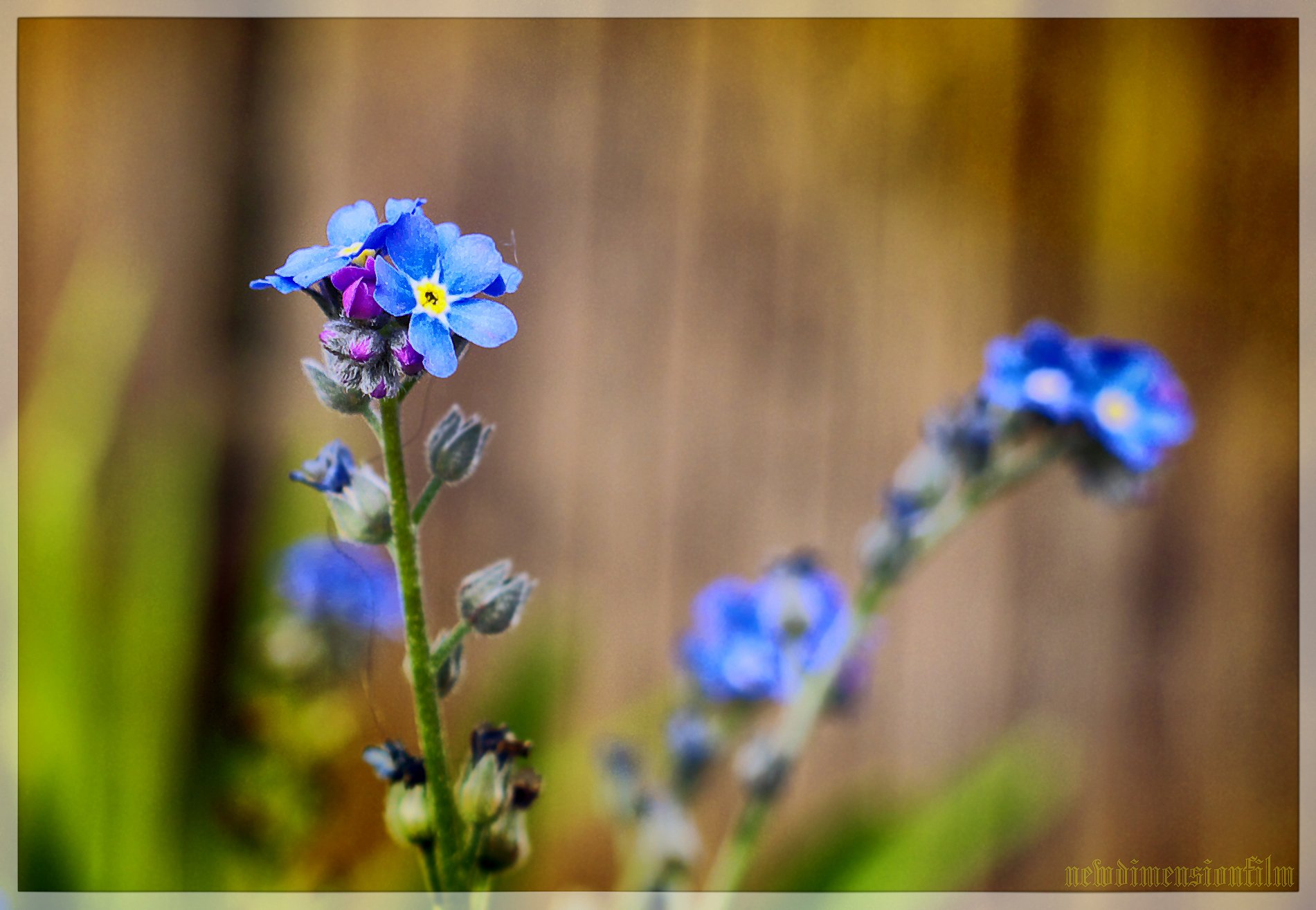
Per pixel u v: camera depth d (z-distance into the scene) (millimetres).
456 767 258
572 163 386
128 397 365
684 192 390
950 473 255
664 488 388
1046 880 383
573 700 344
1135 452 248
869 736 386
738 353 392
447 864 213
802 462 391
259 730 273
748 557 389
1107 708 392
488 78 382
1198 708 392
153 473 346
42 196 362
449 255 206
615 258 387
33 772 279
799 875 298
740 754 256
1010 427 255
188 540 337
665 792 255
